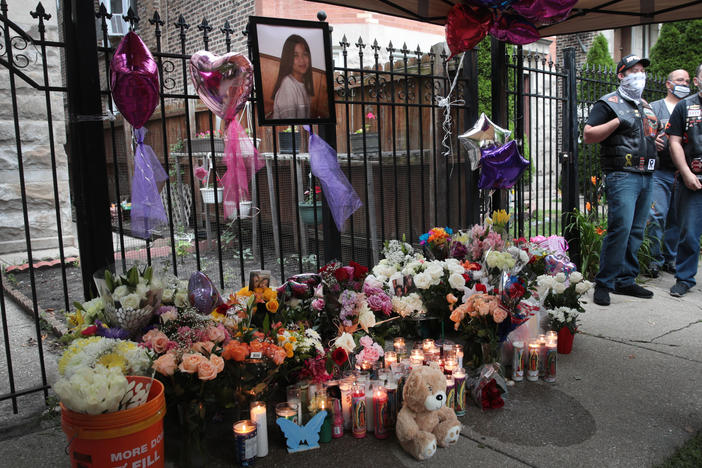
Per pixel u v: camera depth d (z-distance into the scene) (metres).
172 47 11.34
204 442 2.20
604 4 3.64
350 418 2.52
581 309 3.49
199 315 2.43
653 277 5.59
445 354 3.01
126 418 1.83
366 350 2.78
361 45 3.91
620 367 3.27
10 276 5.20
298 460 2.28
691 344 3.64
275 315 2.80
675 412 2.70
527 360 3.07
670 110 5.76
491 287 3.25
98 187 2.74
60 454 2.30
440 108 4.99
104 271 2.49
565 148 5.54
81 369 1.83
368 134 5.35
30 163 6.02
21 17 5.84
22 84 5.89
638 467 2.21
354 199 3.68
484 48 7.53
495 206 4.38
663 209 5.59
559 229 7.63
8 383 2.99
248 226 6.88
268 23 3.28
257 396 2.38
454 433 2.37
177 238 6.31
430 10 3.62
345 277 2.92
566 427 2.55
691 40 11.23
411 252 3.83
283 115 3.43
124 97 2.57
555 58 11.41
